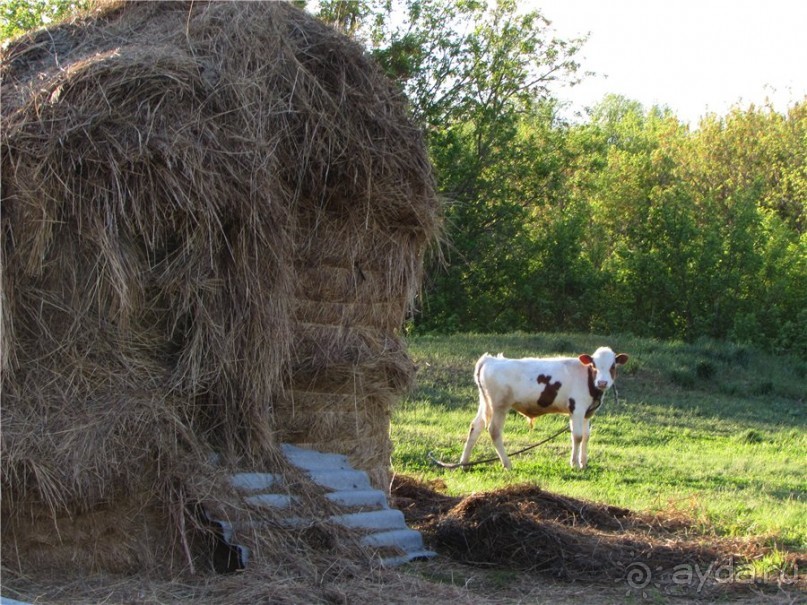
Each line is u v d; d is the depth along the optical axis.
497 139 32.16
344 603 5.79
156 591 5.78
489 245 32.59
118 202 6.21
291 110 7.05
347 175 7.44
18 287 6.04
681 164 41.47
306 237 7.51
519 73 32.19
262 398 6.88
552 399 13.27
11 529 5.77
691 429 18.36
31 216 6.00
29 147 6.04
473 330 33.91
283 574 6.13
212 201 6.41
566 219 36.16
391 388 8.07
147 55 6.57
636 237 36.56
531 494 8.81
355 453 7.86
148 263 6.51
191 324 6.64
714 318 33.28
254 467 6.84
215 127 6.52
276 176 6.96
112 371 6.29
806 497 11.64
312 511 6.80
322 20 7.95
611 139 55.16
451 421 17.12
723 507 9.89
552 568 7.00
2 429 5.77
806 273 33.72
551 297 35.34
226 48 6.94
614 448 15.52
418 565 7.02
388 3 30.77
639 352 25.66
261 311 6.76
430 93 31.69
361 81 7.59
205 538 6.33
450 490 10.57
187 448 6.51
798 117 44.06
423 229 8.00
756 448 16.56
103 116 6.22
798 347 30.42
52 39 7.54
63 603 5.48
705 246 33.69
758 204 37.56
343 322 7.75
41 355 6.10
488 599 6.25
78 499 5.86
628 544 7.61
